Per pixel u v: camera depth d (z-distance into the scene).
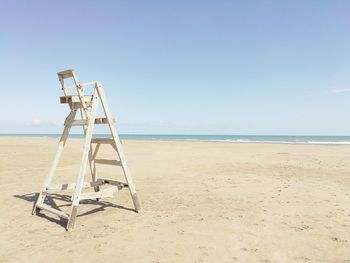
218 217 6.80
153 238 5.55
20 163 16.88
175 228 6.09
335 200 8.32
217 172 13.52
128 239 5.52
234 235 5.70
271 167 14.98
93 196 6.71
